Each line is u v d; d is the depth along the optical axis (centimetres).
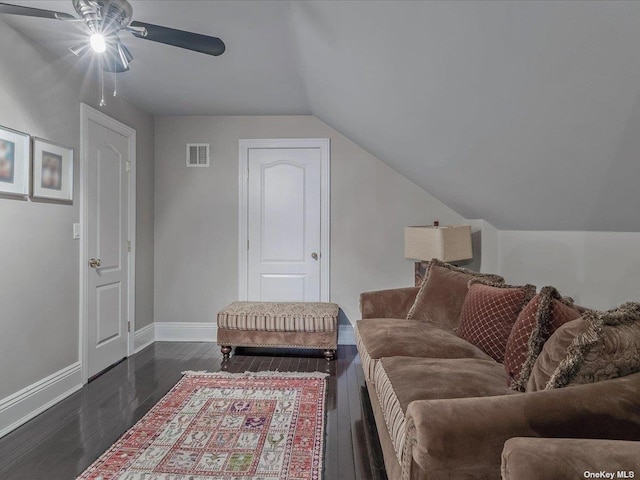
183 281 409
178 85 319
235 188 409
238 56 264
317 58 239
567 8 92
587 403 106
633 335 121
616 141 126
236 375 306
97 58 264
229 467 184
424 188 387
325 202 404
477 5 111
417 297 282
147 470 182
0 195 218
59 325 265
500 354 199
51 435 215
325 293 405
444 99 177
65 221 271
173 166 409
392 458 148
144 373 312
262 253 409
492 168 215
